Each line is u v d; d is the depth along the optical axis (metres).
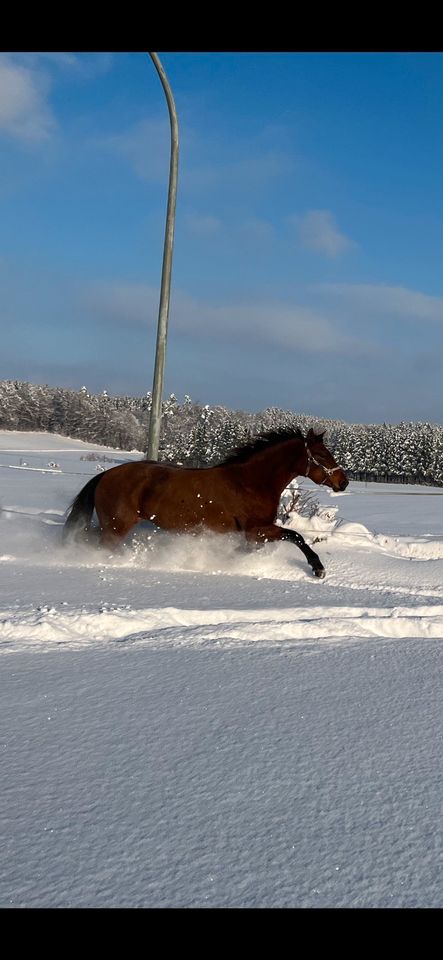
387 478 90.31
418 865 1.66
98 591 5.22
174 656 3.56
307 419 148.75
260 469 6.75
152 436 8.19
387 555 7.45
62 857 1.67
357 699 2.94
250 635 4.06
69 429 110.56
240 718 2.67
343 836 1.79
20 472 26.03
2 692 2.92
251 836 1.78
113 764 2.22
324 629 4.22
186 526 6.80
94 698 2.87
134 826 1.82
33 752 2.30
